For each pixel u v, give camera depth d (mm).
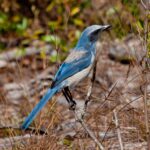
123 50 16562
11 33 20000
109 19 17766
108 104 11969
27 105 14242
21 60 18312
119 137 9766
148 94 11438
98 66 16094
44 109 12867
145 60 9711
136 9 14906
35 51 18578
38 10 20453
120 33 16094
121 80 14117
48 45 18812
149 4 9695
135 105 11820
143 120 11203
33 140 11000
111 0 18219
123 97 12055
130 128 11273
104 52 16969
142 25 12727
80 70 10750
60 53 17672
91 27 10969
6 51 19219
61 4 19672
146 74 9703
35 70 17594
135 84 13242
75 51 10938
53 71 16688
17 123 12945
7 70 17891
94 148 10961
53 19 20312
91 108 13117
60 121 12617
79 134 11406
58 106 14203
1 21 20047
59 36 19000
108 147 10984
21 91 16016
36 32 19156
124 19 15609
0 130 12492
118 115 11508
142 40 10711
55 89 10398
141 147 10875
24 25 19578
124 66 16219
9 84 16719
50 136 10805
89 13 19625
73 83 10750
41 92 15102
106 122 11625
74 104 10062
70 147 11070
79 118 9891
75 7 19109
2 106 14656
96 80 15125
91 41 10969
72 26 19344
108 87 14898
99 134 11414
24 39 19672
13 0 20578
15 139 11469
